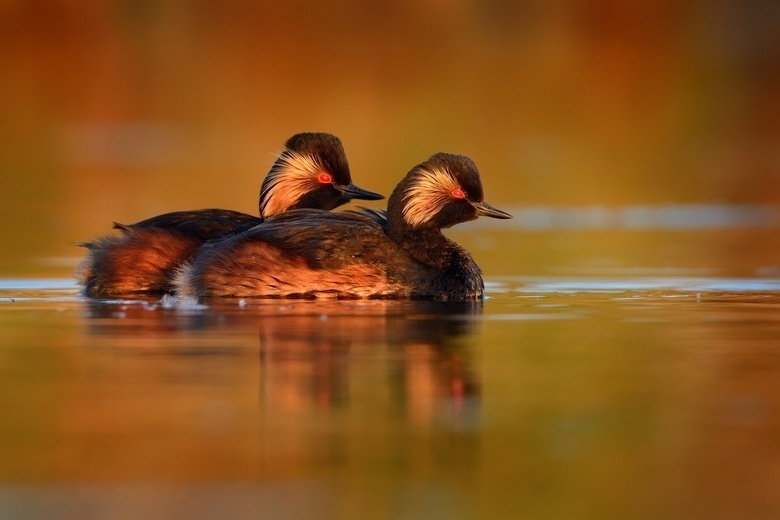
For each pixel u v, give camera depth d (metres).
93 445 8.59
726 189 30.83
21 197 29.81
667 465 8.16
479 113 41.47
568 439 8.80
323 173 17.09
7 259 20.09
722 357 11.51
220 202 29.02
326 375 10.62
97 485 7.79
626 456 8.38
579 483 7.88
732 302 15.43
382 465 8.19
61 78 46.44
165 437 8.78
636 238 23.64
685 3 49.47
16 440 8.70
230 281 15.05
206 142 39.47
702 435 8.87
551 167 34.12
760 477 7.97
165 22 48.38
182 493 7.66
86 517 7.22
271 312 13.91
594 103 43.72
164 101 44.47
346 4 48.66
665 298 15.82
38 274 18.17
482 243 23.16
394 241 15.66
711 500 7.58
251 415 9.34
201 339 12.19
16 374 10.62
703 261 20.23
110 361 11.15
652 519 7.25
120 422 9.12
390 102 42.91
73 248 21.72
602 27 49.62
